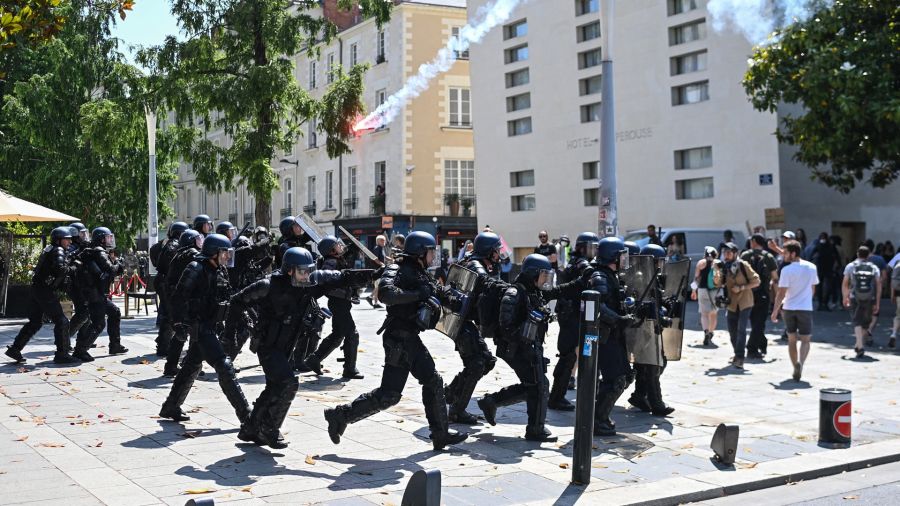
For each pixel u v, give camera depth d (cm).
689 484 629
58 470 637
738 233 2458
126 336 1534
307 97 2173
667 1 2619
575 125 2941
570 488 614
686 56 2600
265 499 572
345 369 1087
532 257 759
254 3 2078
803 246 2239
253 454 695
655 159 2684
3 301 1791
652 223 2703
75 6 2877
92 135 2188
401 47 3609
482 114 3319
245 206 4803
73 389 979
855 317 1341
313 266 688
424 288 690
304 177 4369
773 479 656
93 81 3017
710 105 2522
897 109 1673
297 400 934
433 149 3700
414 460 686
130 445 720
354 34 3909
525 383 757
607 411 785
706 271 1477
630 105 2755
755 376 1151
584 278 847
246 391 980
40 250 1919
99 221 3141
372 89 3797
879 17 1808
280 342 703
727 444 688
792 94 1888
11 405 887
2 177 3206
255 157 2133
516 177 3206
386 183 3734
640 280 880
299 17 2159
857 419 881
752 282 1207
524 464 677
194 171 2236
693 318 1991
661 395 916
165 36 2130
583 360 623
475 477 639
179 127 2264
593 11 2853
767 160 2391
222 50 2214
